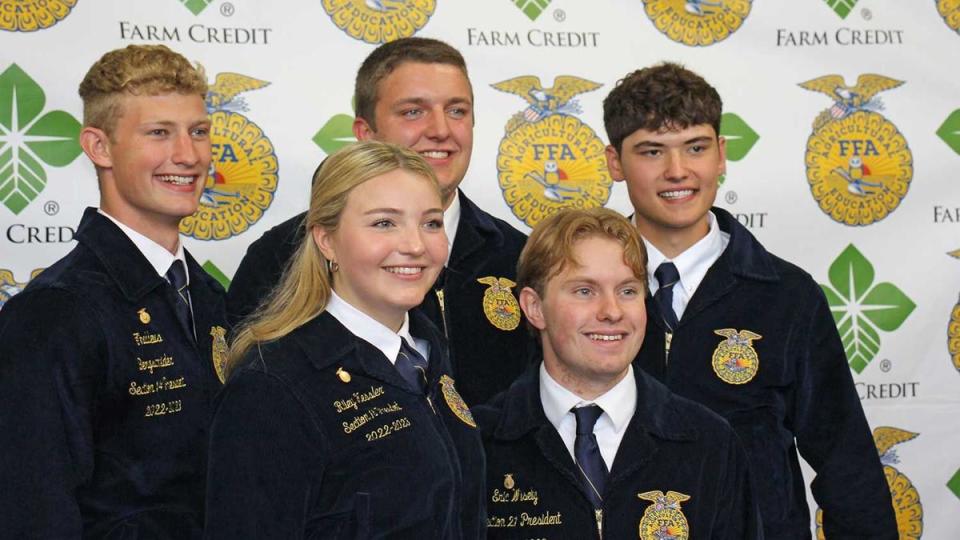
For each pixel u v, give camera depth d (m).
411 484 1.89
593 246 2.20
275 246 2.68
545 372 2.29
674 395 2.32
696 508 2.20
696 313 2.60
